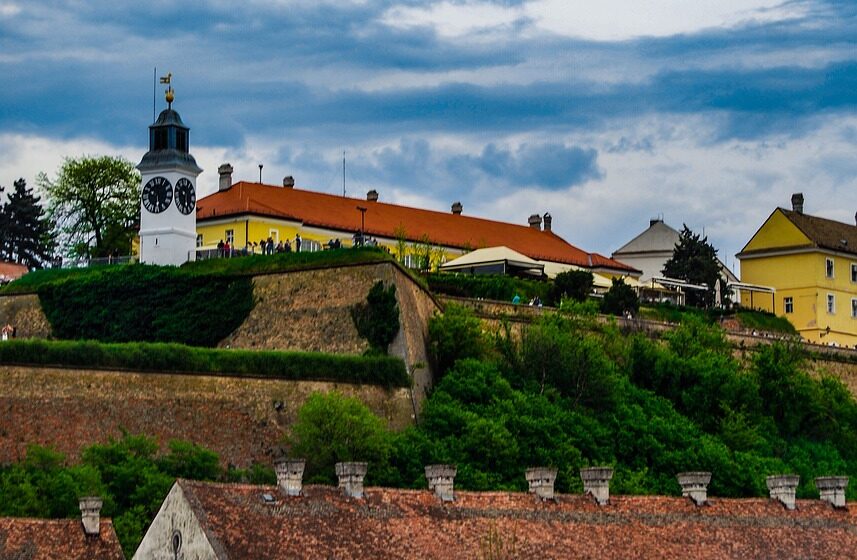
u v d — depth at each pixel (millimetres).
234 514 108500
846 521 138500
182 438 181375
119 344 183250
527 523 122375
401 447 182125
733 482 197125
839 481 142000
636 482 190000
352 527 113375
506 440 187125
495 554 116625
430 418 194250
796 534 133250
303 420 178375
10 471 164500
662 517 129375
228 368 187250
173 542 108125
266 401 187875
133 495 155500
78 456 175750
